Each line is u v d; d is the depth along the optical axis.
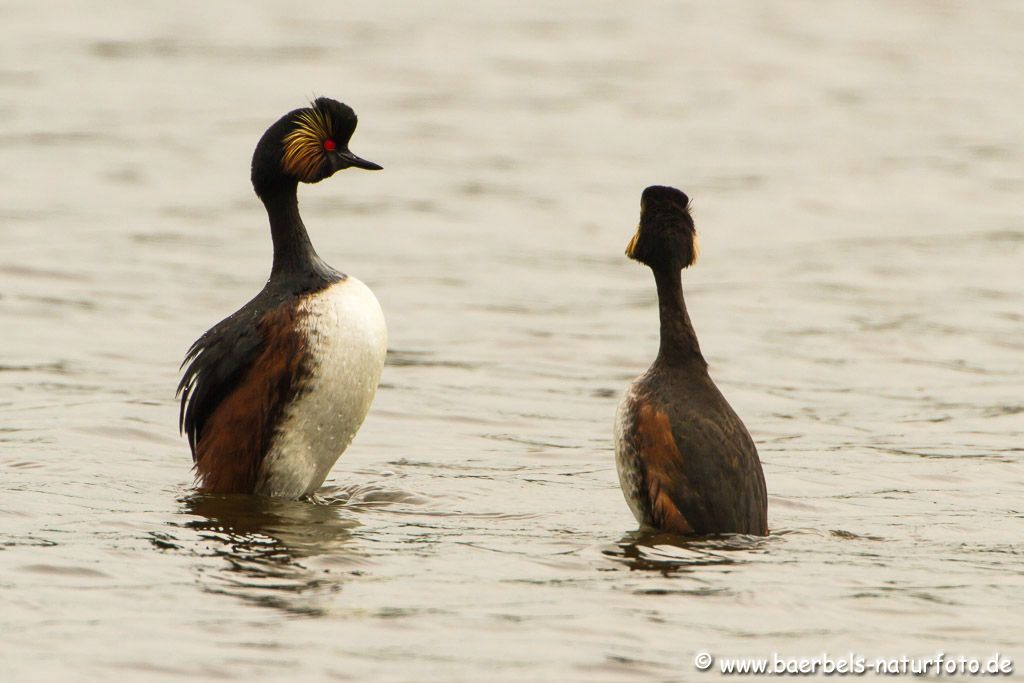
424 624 7.95
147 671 7.23
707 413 9.77
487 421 14.57
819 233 26.48
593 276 23.30
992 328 19.45
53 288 21.14
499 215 28.06
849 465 12.61
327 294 11.26
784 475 12.18
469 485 11.73
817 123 37.91
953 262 23.91
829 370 17.38
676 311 10.00
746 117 38.72
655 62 46.25
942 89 42.50
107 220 26.52
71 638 7.64
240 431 11.22
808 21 52.78
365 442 13.54
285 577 8.80
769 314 20.45
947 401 15.74
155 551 9.36
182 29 50.72
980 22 52.81
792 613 8.22
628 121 38.12
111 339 18.28
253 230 26.14
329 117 11.54
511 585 8.67
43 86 40.81
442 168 32.59
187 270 22.72
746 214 28.08
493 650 7.57
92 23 51.25
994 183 30.89
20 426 13.60
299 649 7.55
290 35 50.06
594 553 9.39
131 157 32.66
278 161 11.41
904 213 28.19
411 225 27.19
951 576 8.97
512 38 50.03
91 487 11.35
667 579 8.81
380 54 46.94
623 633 7.86
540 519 10.50
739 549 9.50
